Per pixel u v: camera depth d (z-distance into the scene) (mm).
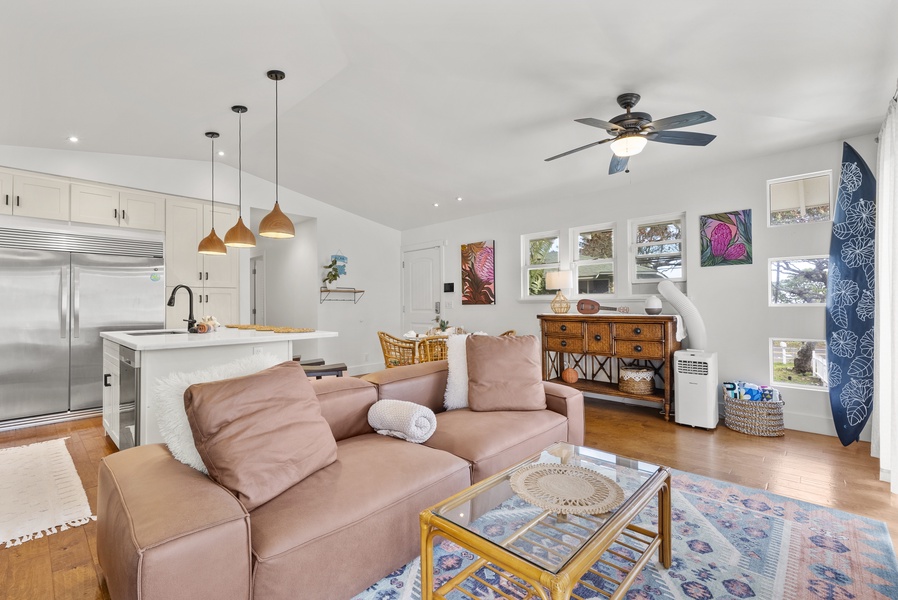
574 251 5008
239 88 3188
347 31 2547
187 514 1164
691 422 3637
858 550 1843
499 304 5715
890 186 2688
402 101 3400
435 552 1834
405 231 7066
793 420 3535
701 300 3980
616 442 3258
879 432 2764
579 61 2584
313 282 6125
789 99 2758
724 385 3707
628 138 2652
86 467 2783
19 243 3723
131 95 3062
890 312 2488
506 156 4191
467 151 4172
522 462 1800
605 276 4754
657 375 4262
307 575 1333
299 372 1801
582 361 4863
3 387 3648
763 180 3672
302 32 2545
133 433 2586
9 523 2068
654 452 3037
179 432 1517
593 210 4781
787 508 2215
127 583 1060
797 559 1783
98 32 2268
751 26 2082
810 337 3447
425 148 4211
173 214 4633
